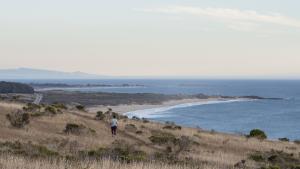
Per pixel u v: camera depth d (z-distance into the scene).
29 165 14.84
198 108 154.38
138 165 16.58
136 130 42.66
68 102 146.00
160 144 33.88
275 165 26.50
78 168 15.27
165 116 118.56
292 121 117.88
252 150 36.75
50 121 40.34
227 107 163.38
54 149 23.64
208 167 20.31
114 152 23.27
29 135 31.11
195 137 42.56
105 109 129.38
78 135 35.28
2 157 15.79
